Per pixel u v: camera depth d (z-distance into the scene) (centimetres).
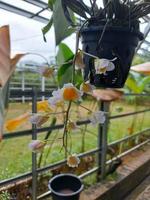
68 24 36
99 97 47
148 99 192
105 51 36
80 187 82
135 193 127
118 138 153
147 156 151
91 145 150
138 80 144
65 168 109
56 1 35
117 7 35
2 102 28
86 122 87
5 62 26
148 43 82
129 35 36
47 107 39
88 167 119
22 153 139
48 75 36
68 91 31
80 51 35
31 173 82
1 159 128
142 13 37
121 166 133
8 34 27
